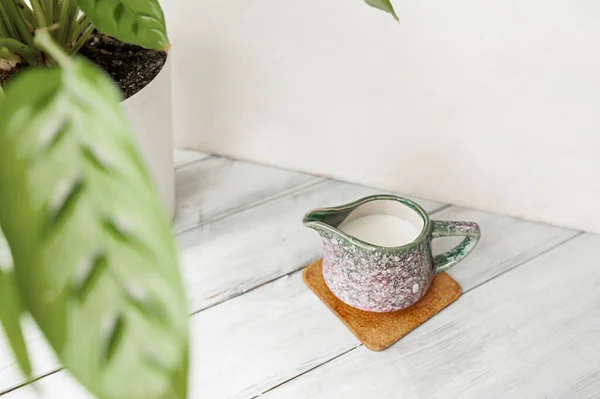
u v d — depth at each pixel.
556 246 0.67
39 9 0.52
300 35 0.66
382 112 0.69
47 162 0.22
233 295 0.60
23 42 0.54
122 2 0.39
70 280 0.21
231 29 0.68
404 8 0.61
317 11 0.64
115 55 0.59
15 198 0.21
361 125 0.71
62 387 0.51
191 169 0.77
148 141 0.58
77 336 0.21
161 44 0.42
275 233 0.68
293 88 0.71
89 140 0.22
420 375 0.53
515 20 0.58
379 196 0.59
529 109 0.63
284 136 0.75
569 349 0.56
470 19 0.59
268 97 0.73
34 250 0.21
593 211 0.68
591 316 0.59
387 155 0.72
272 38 0.68
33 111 0.22
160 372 0.21
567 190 0.67
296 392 0.52
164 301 0.22
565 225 0.70
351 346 0.56
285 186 0.75
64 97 0.23
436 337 0.57
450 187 0.72
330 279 0.58
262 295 0.60
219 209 0.71
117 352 0.21
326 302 0.59
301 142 0.75
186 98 0.75
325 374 0.53
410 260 0.54
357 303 0.57
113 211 0.22
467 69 0.63
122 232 0.22
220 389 0.52
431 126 0.68
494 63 0.61
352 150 0.74
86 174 0.22
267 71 0.70
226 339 0.56
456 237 0.68
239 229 0.68
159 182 0.62
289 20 0.66
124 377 0.21
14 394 0.50
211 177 0.76
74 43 0.57
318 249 0.66
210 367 0.53
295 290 0.61
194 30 0.69
